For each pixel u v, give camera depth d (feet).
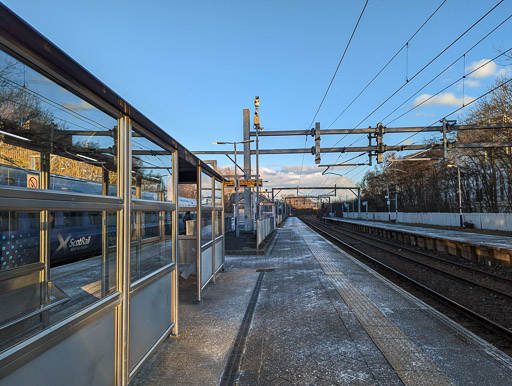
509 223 94.89
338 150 51.39
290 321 18.83
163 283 15.37
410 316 19.03
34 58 7.29
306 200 492.95
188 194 28.76
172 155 17.70
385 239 89.86
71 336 8.33
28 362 6.80
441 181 148.36
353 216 261.85
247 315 20.22
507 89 81.61
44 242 7.84
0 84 6.78
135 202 12.48
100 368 9.70
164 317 15.40
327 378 12.16
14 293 6.99
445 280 33.81
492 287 30.22
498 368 12.63
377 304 21.56
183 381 12.12
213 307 21.98
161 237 15.46
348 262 40.70
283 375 12.51
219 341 16.01
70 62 7.95
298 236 90.58
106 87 9.48
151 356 14.19
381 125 48.88
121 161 11.48
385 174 193.16
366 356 13.85
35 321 7.32
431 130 47.44
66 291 8.48
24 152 7.69
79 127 9.39
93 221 9.70
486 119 88.99
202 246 24.67
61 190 8.86
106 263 10.33
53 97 8.27
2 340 6.55
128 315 11.24
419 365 12.94
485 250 46.42
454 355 13.82
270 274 33.60
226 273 34.47
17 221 7.11
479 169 118.01
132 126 12.44
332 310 20.31
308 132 52.65
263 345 15.49
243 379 12.28
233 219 105.40
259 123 62.80
